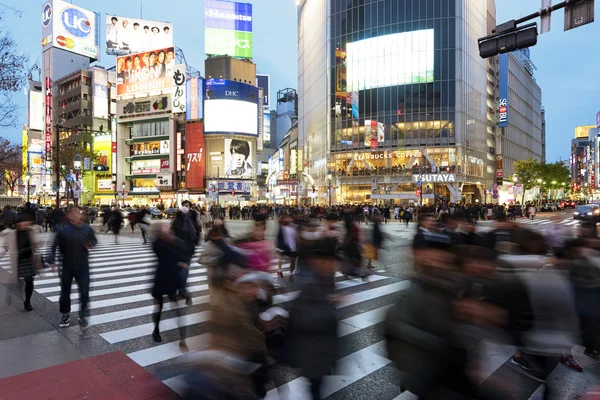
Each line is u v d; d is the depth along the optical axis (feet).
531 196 278.26
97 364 16.02
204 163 205.57
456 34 170.30
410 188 170.30
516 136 258.98
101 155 231.09
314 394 11.03
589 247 14.32
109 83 252.62
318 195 208.23
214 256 15.64
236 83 206.80
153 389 13.84
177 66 214.90
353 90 186.19
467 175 173.99
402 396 13.57
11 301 25.89
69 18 271.49
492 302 12.09
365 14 184.34
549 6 29.89
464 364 8.86
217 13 223.10
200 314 23.16
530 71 305.53
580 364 16.08
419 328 9.02
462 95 170.71
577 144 591.78
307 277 11.13
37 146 249.34
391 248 54.70
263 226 22.43
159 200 220.02
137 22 249.34
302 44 254.88
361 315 22.93
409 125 174.19
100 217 126.00
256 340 8.51
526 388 13.98
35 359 16.51
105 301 26.32
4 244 24.34
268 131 391.45
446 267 9.34
